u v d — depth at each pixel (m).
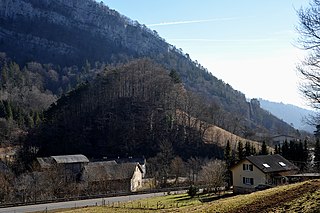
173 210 27.27
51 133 111.69
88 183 70.19
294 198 19.70
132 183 73.75
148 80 128.88
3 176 65.31
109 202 53.84
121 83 129.25
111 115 117.25
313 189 20.17
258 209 19.97
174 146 107.88
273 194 22.38
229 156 69.62
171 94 124.94
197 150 107.62
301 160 78.50
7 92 171.50
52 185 63.97
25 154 101.50
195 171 88.38
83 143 108.69
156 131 112.44
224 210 21.91
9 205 53.22
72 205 52.88
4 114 137.12
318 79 15.96
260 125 196.75
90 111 120.50
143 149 106.44
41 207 51.84
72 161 84.06
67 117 117.19
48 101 170.88
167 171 84.69
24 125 127.50
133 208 43.75
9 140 115.19
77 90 126.06
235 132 135.25
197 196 55.47
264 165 57.59
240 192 58.75
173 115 119.19
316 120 16.78
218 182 61.16
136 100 125.19
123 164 76.69
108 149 106.81
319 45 15.66
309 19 15.55
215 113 134.25
